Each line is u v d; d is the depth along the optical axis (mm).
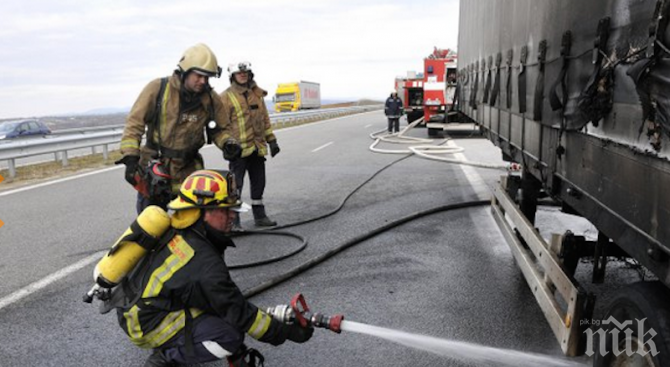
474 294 3963
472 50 6691
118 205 7379
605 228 1997
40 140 10680
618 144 1808
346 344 3277
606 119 1923
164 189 3545
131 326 2395
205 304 2303
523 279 4242
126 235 2330
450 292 4016
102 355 3184
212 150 14594
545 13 2801
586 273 4215
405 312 3680
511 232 4113
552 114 2660
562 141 2518
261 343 3316
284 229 5902
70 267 4793
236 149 4156
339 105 71750
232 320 2260
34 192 8523
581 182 2234
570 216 6234
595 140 2053
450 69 15688
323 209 6855
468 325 3449
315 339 3359
